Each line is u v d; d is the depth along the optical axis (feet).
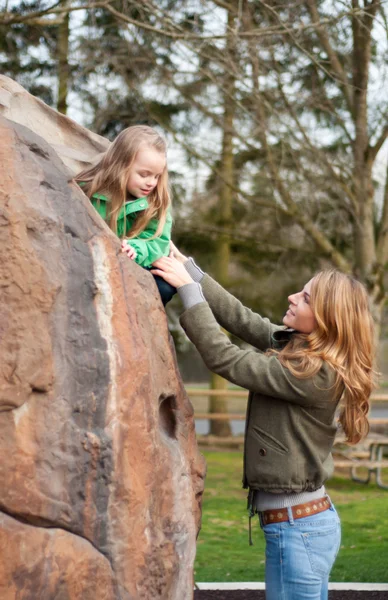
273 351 9.01
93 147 10.65
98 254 7.68
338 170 36.09
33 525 7.05
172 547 8.22
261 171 36.73
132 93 32.17
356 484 28.43
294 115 30.14
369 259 33.88
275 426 8.41
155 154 8.82
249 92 29.86
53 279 7.23
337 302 8.52
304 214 34.30
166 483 8.24
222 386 42.57
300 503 8.34
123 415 7.61
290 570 8.23
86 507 7.32
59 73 31.19
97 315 7.56
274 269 40.09
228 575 15.98
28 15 22.41
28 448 6.99
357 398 8.51
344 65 32.53
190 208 39.81
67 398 7.25
